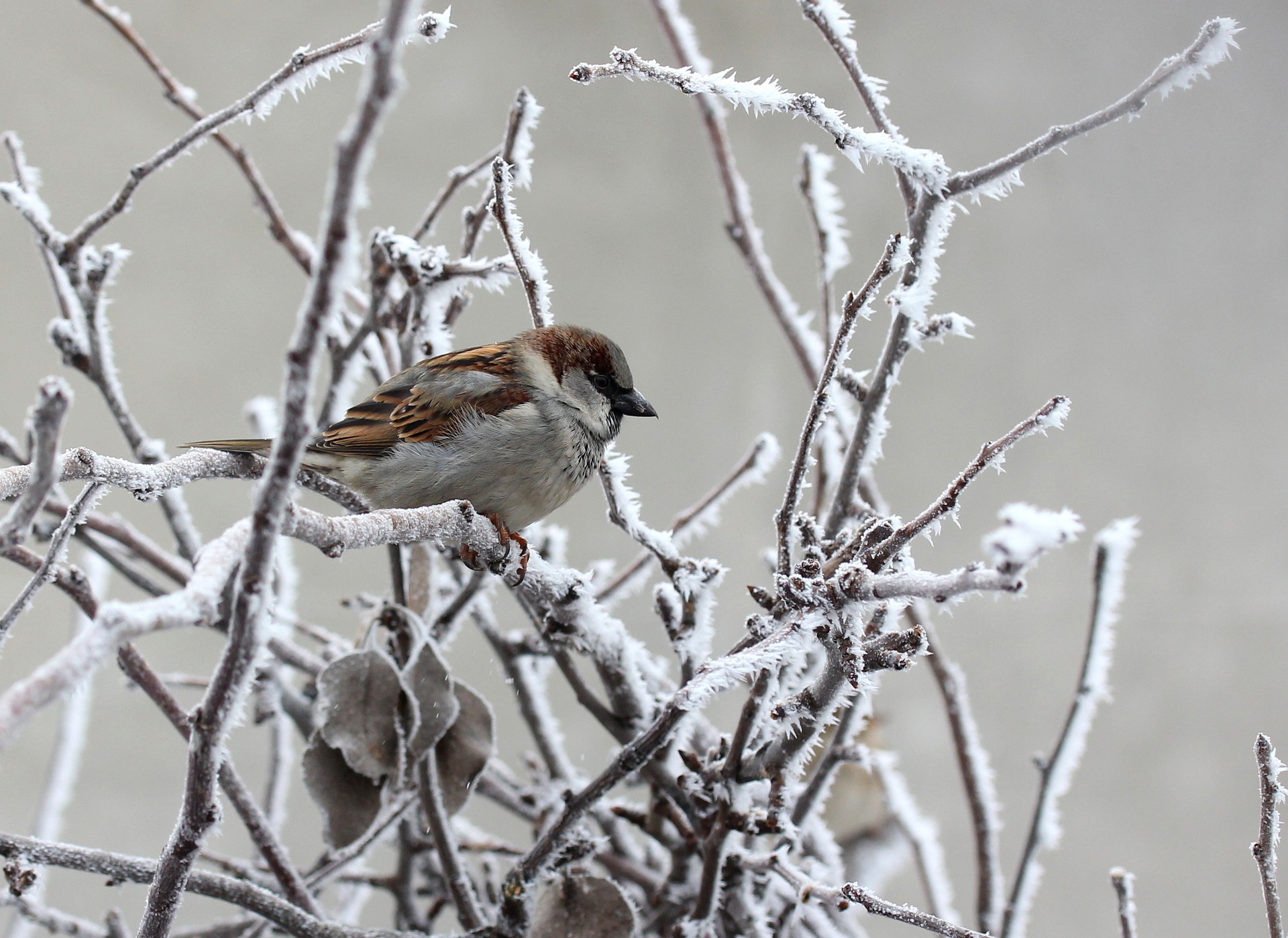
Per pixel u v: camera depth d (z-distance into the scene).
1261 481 13.27
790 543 4.12
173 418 12.22
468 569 6.06
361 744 4.35
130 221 12.45
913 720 11.91
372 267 5.53
